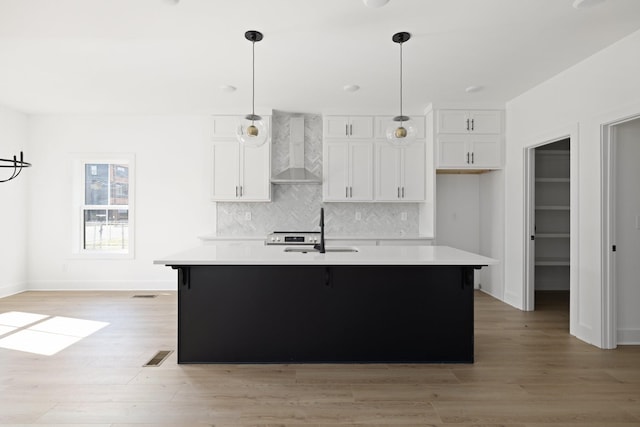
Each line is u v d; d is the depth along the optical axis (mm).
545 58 3322
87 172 5496
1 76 3807
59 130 5320
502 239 4770
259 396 2332
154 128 5359
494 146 4727
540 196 5422
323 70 3643
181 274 2855
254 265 2861
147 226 5375
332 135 5004
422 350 2879
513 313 4215
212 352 2850
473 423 2041
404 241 4812
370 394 2363
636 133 3211
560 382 2527
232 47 3123
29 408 2178
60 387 2434
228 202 5355
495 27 2777
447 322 2887
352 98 4551
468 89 4176
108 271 5367
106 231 5488
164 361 2875
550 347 3178
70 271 5344
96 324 3746
